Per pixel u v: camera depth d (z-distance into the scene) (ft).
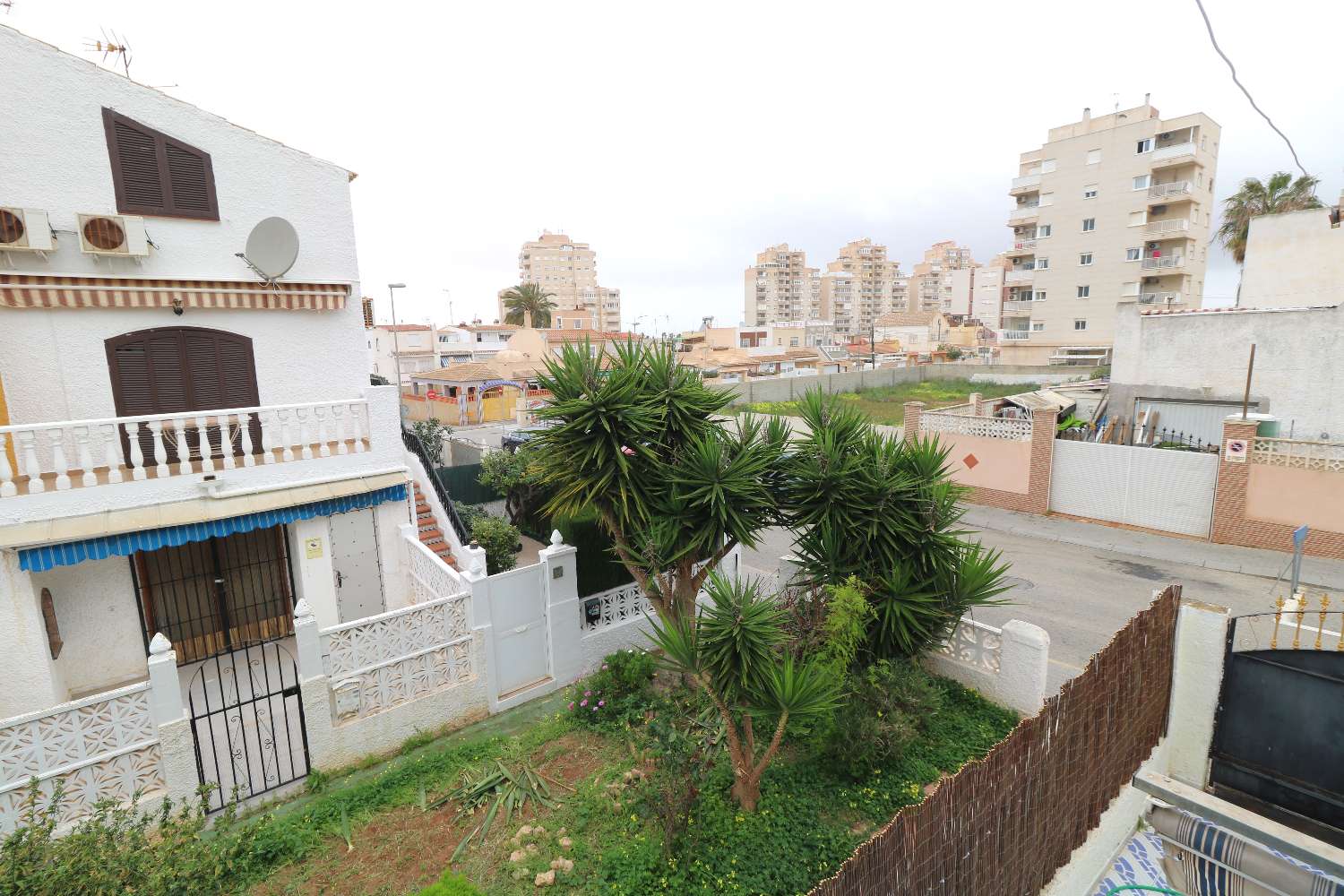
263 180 34.63
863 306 516.73
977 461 69.15
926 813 12.79
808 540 27.86
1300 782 20.52
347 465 34.65
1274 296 77.97
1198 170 162.40
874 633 26.63
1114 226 171.63
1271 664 20.94
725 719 20.30
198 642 34.12
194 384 33.68
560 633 32.04
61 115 29.32
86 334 30.81
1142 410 72.43
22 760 20.08
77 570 30.12
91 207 30.27
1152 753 21.80
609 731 26.84
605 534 34.63
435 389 170.40
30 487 26.78
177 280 31.65
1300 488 50.42
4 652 26.13
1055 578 47.93
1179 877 17.65
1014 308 196.44
